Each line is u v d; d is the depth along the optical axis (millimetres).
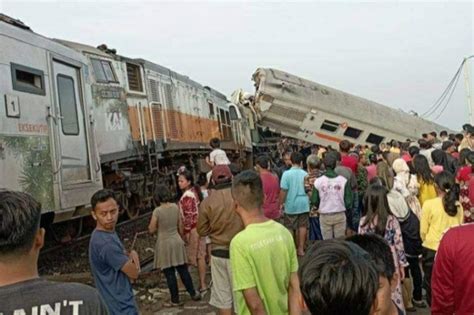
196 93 20906
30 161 7797
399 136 28641
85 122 9688
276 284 4133
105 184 12711
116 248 4516
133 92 14516
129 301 4535
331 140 27719
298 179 9570
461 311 3271
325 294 1812
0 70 7387
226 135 25141
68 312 2160
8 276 2219
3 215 2234
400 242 5594
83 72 9906
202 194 8914
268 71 26812
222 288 5836
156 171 15461
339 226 8477
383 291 2178
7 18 8031
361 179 9961
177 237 7543
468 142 12234
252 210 4293
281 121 27297
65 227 9961
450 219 5770
